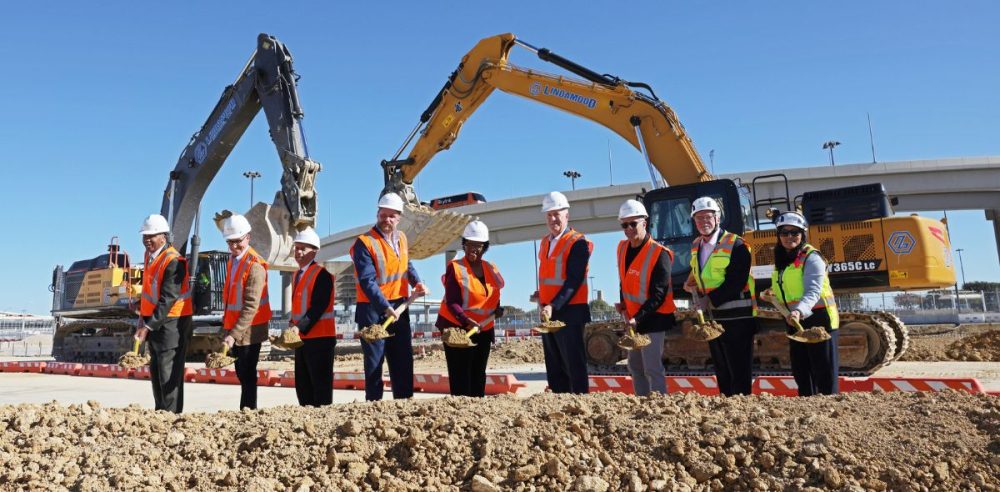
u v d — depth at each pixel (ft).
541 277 18.84
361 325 18.16
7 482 10.54
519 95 45.01
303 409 14.46
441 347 68.44
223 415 14.23
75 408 14.23
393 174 49.96
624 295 18.61
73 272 67.77
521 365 52.21
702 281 18.10
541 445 11.43
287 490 10.45
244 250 20.74
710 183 35.14
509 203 140.36
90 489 10.31
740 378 17.76
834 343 17.28
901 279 33.83
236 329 19.71
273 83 41.68
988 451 10.88
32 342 141.08
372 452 11.50
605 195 132.05
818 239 35.73
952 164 115.55
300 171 40.32
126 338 60.85
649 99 40.68
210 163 45.80
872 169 118.73
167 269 19.97
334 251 175.63
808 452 11.04
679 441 11.40
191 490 10.53
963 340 52.60
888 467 10.64
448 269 19.77
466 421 12.40
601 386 27.78
